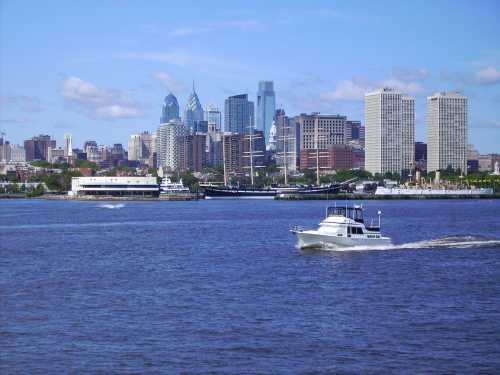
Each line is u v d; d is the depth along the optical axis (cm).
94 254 15300
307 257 14062
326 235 14862
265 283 11175
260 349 7544
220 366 7044
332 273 12069
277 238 18575
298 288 10725
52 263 13800
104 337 7994
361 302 9669
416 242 16325
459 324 8469
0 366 7056
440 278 11512
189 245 17038
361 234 15012
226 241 17912
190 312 9125
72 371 6919
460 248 15150
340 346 7638
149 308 9369
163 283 11262
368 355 7344
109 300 9906
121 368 6994
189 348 7588
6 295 10306
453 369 6962
